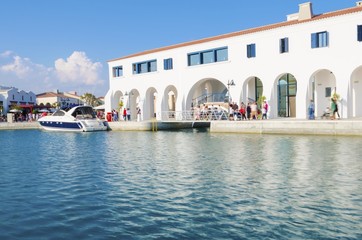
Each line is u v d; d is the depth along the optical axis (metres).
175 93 46.16
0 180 11.31
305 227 6.66
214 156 15.30
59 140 26.06
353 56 25.25
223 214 7.48
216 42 33.09
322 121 22.05
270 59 29.55
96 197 9.03
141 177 11.30
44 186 10.39
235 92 31.95
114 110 39.94
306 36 27.47
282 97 32.06
